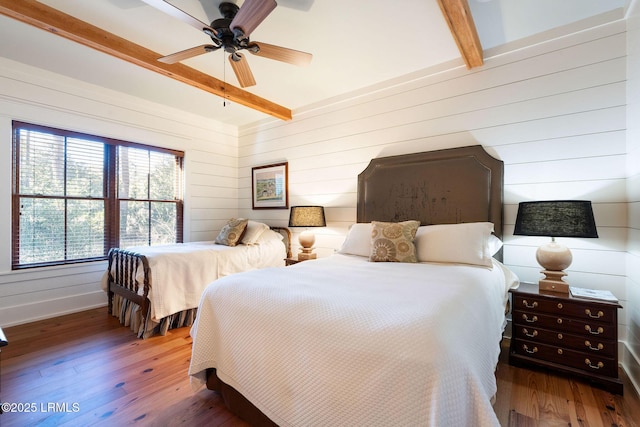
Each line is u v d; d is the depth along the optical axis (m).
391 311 1.21
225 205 4.79
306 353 1.25
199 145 4.46
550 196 2.39
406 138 3.11
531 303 2.10
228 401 1.67
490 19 2.26
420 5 2.05
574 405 1.71
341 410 1.12
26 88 2.99
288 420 1.27
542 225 2.05
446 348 1.03
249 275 1.90
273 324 1.40
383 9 2.09
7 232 2.92
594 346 1.89
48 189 3.21
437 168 2.86
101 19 2.21
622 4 2.11
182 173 4.35
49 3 2.03
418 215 2.95
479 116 2.70
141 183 3.94
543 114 2.42
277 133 4.32
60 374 2.06
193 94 3.70
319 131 3.80
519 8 2.13
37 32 2.42
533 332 2.10
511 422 1.58
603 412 1.65
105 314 3.28
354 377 1.10
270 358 1.38
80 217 3.44
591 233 1.91
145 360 2.27
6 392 1.85
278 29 2.31
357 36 2.42
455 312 1.25
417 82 3.03
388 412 1.02
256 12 1.73
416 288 1.54
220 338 1.66
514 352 2.17
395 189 3.09
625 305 2.13
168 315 2.76
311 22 2.23
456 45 2.41
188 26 2.30
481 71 2.69
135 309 2.80
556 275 2.13
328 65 2.90
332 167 3.68
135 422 1.59
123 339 2.64
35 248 3.13
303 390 1.23
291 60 2.24
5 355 2.33
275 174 4.33
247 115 4.41
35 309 3.07
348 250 2.86
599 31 2.21
